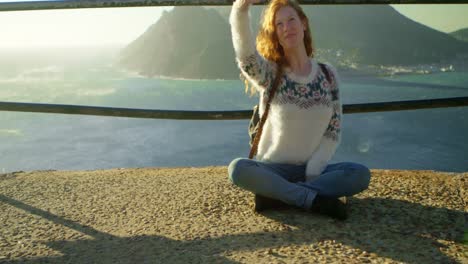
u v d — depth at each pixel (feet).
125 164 407.44
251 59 7.53
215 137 515.50
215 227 7.78
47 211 9.09
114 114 10.20
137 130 559.79
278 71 7.82
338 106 8.08
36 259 6.88
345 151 446.60
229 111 10.02
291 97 7.73
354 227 7.58
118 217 8.56
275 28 7.82
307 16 8.08
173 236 7.49
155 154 444.55
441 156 426.10
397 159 418.72
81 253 7.04
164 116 10.10
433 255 6.52
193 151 451.12
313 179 8.02
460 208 8.38
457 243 6.91
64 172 12.57
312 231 7.45
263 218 8.11
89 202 9.54
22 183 11.28
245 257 6.59
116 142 494.18
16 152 452.35
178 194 9.71
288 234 7.36
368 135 507.71
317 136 7.97
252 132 8.55
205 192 9.72
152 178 11.25
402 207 8.47
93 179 11.43
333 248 6.80
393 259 6.40
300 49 7.78
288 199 7.94
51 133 546.26
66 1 9.50
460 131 535.60
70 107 10.25
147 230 7.82
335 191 7.91
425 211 8.25
